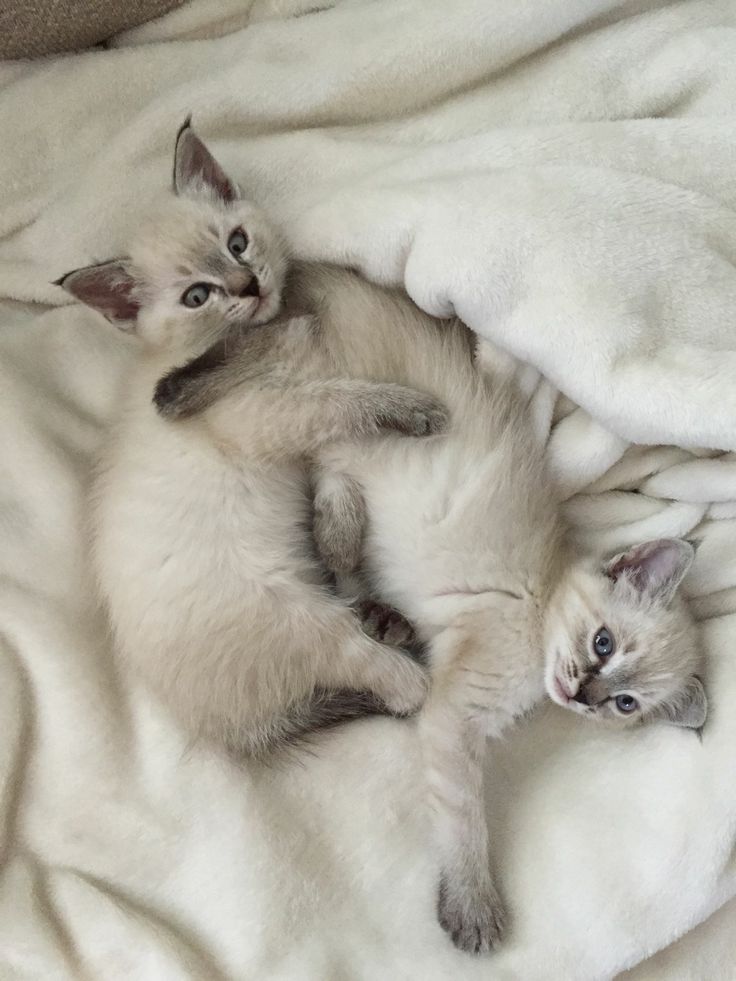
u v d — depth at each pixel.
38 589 0.49
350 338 0.49
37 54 0.53
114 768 0.47
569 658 0.47
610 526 0.50
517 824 0.48
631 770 0.47
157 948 0.44
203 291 0.48
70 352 0.54
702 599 0.49
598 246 0.46
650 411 0.45
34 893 0.45
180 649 0.47
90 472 0.51
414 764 0.48
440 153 0.49
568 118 0.51
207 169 0.50
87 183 0.53
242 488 0.48
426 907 0.46
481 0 0.49
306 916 0.45
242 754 0.48
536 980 0.45
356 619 0.49
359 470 0.49
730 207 0.49
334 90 0.51
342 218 0.49
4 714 0.47
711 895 0.45
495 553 0.48
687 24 0.51
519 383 0.49
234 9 0.53
